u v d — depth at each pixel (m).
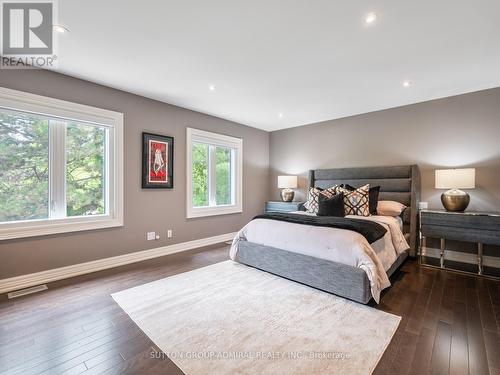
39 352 1.59
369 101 3.82
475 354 1.58
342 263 2.33
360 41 2.22
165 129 3.88
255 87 3.29
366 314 2.06
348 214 3.46
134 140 3.52
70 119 2.94
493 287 2.63
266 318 2.00
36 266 2.71
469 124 3.43
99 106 3.17
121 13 1.85
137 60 2.57
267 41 2.23
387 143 4.15
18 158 2.67
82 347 1.64
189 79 3.04
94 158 3.22
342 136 4.70
